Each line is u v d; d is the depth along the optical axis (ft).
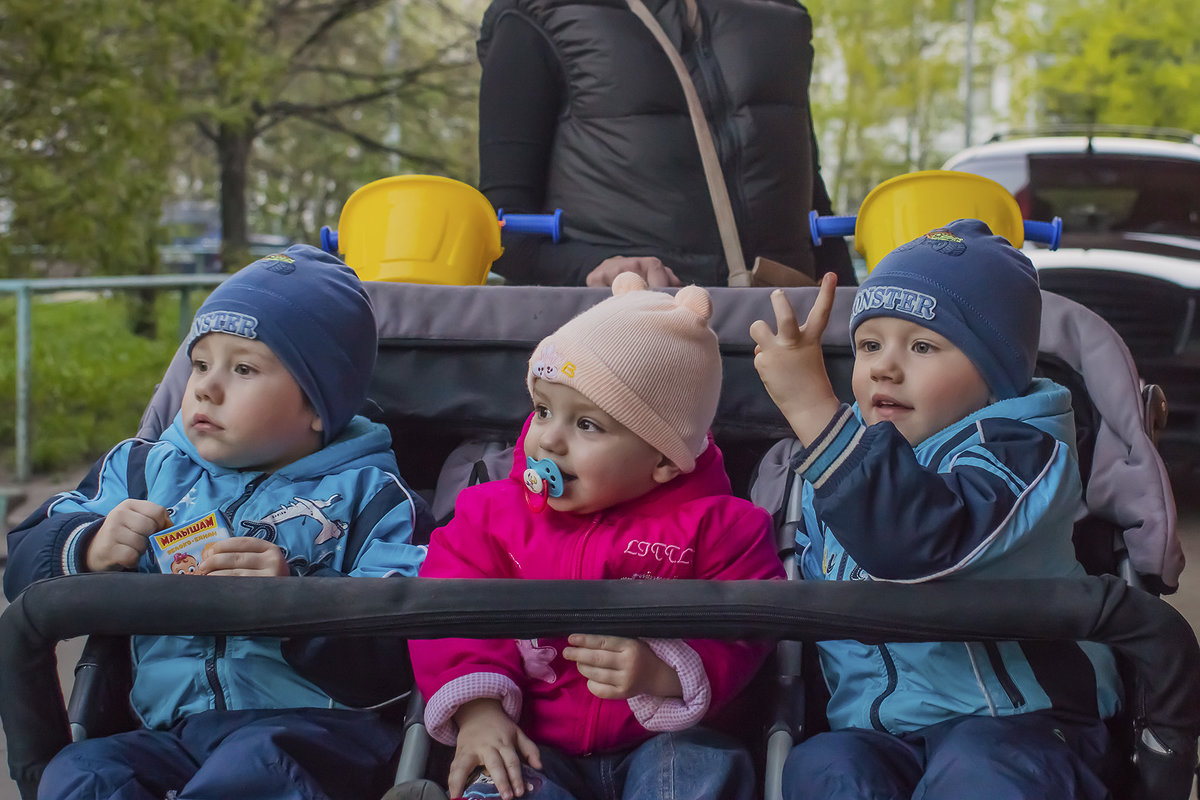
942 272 6.19
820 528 6.72
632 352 5.88
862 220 8.76
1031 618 4.80
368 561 6.47
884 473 5.26
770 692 6.18
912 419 6.20
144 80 29.60
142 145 28.09
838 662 6.18
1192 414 17.26
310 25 48.24
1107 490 6.54
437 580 4.91
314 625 4.81
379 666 6.07
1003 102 100.94
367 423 7.24
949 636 4.83
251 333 6.49
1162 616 4.81
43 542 6.19
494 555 6.23
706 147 9.32
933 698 5.82
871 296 6.32
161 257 35.32
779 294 5.58
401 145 51.03
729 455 8.07
